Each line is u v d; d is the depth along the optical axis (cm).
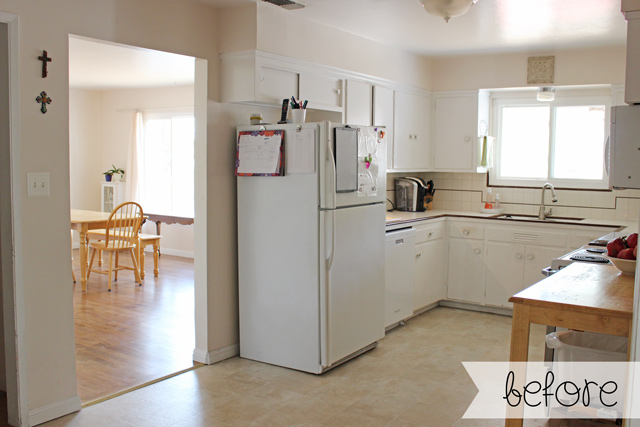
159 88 785
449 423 285
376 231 386
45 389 279
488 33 421
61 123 277
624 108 205
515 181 546
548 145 533
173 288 584
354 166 359
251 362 372
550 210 528
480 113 530
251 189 365
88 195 844
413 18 377
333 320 348
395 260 436
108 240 597
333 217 340
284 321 359
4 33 255
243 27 345
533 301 216
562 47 470
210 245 361
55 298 280
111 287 588
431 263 496
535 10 354
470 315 493
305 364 352
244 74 348
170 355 381
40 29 266
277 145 348
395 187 547
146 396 314
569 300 214
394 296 438
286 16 363
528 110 543
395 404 307
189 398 312
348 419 288
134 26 308
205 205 357
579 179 519
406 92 500
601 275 261
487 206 537
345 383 336
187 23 337
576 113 520
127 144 824
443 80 537
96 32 289
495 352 392
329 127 336
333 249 341
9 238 262
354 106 433
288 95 372
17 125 259
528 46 468
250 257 369
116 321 461
